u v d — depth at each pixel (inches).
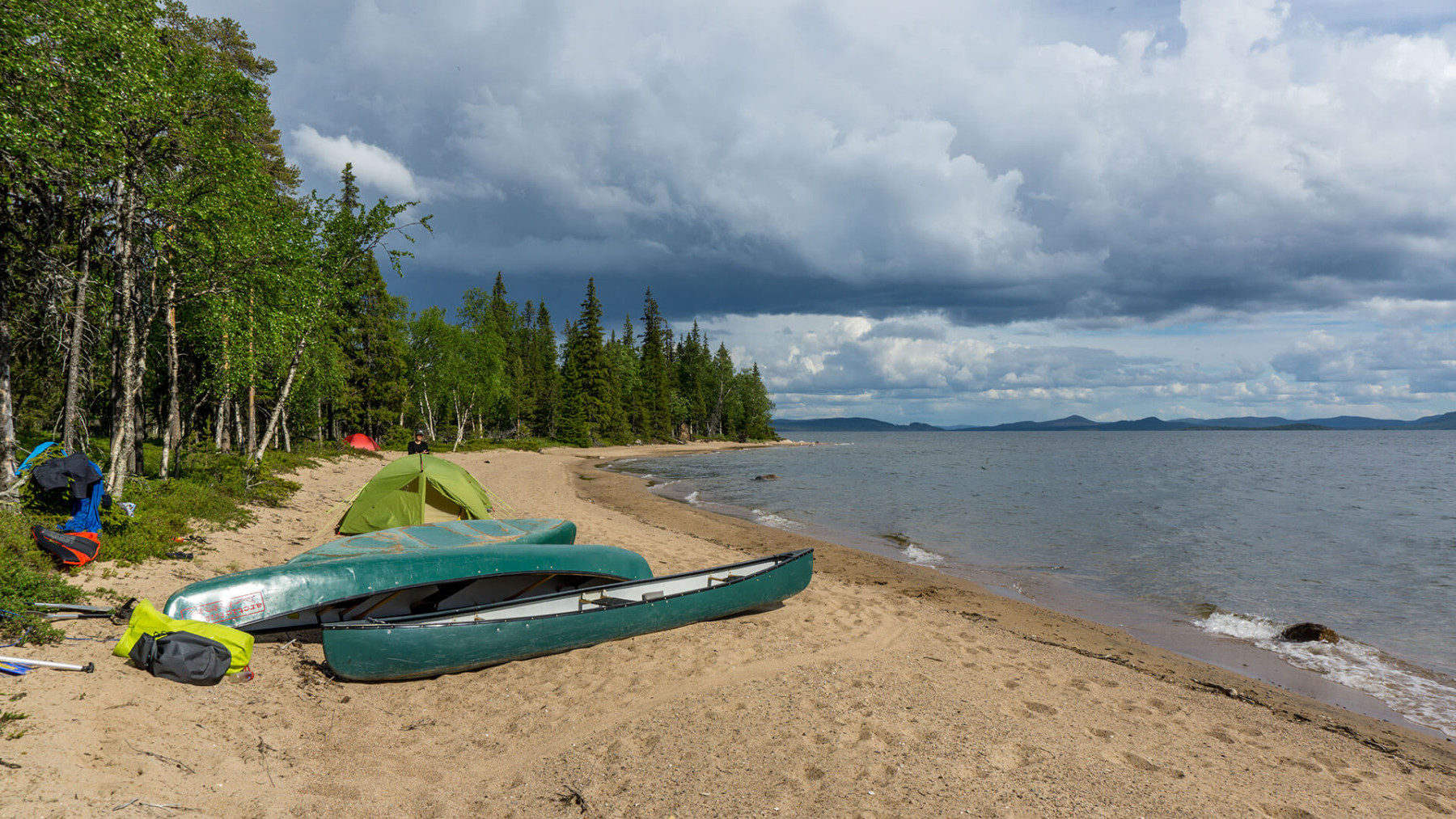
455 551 320.8
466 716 224.1
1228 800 189.5
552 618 283.3
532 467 1530.5
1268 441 5354.3
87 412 560.1
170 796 142.9
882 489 1219.2
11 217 368.2
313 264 649.0
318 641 282.0
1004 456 2679.6
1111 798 182.4
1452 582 524.7
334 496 731.4
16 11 315.3
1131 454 2952.8
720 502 1015.0
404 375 1787.6
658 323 3454.7
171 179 451.2
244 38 973.8
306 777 168.2
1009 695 263.3
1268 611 445.7
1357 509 951.6
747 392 4227.4
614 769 187.3
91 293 435.8
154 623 214.4
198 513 454.9
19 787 128.7
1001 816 168.2
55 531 286.8
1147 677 312.8
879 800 172.6
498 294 3031.5
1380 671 341.4
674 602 323.0
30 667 184.9
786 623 350.0
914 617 382.9
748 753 198.4
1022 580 524.7
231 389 651.5
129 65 369.7
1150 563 591.2
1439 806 201.8
